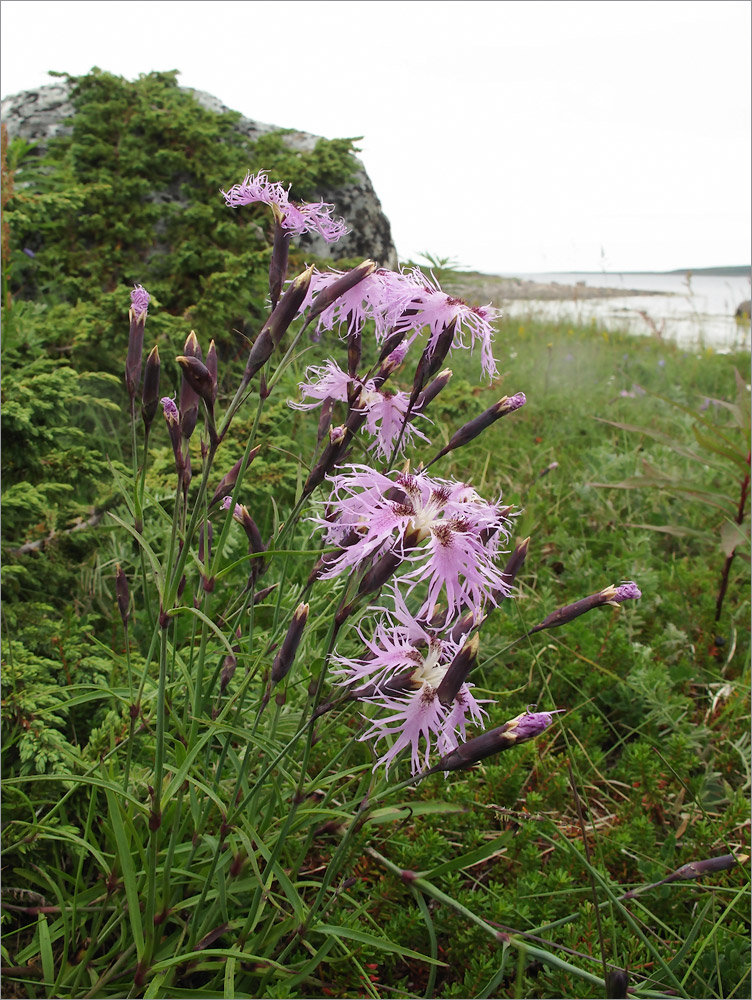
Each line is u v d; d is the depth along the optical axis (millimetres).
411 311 1586
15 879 1845
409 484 1439
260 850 1507
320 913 1590
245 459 1489
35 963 1650
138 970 1478
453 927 1785
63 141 4902
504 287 19453
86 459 2803
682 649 3029
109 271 4520
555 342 9008
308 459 3604
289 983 1509
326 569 1588
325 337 4242
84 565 2770
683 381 7316
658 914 1866
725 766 2439
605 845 1993
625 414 5883
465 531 1406
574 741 2461
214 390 1335
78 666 2258
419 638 1409
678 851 2086
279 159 5156
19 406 2500
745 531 3070
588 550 3643
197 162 4879
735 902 1737
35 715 1965
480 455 4617
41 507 2539
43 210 3939
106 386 3881
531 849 1943
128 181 4609
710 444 3236
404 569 2000
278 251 1604
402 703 1363
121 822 1438
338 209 5645
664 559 3971
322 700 2062
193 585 2770
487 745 1229
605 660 2705
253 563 1669
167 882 1509
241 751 2057
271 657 1718
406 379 4625
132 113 4895
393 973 1802
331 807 1976
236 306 4418
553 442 5086
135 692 1749
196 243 4562
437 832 1912
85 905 1682
